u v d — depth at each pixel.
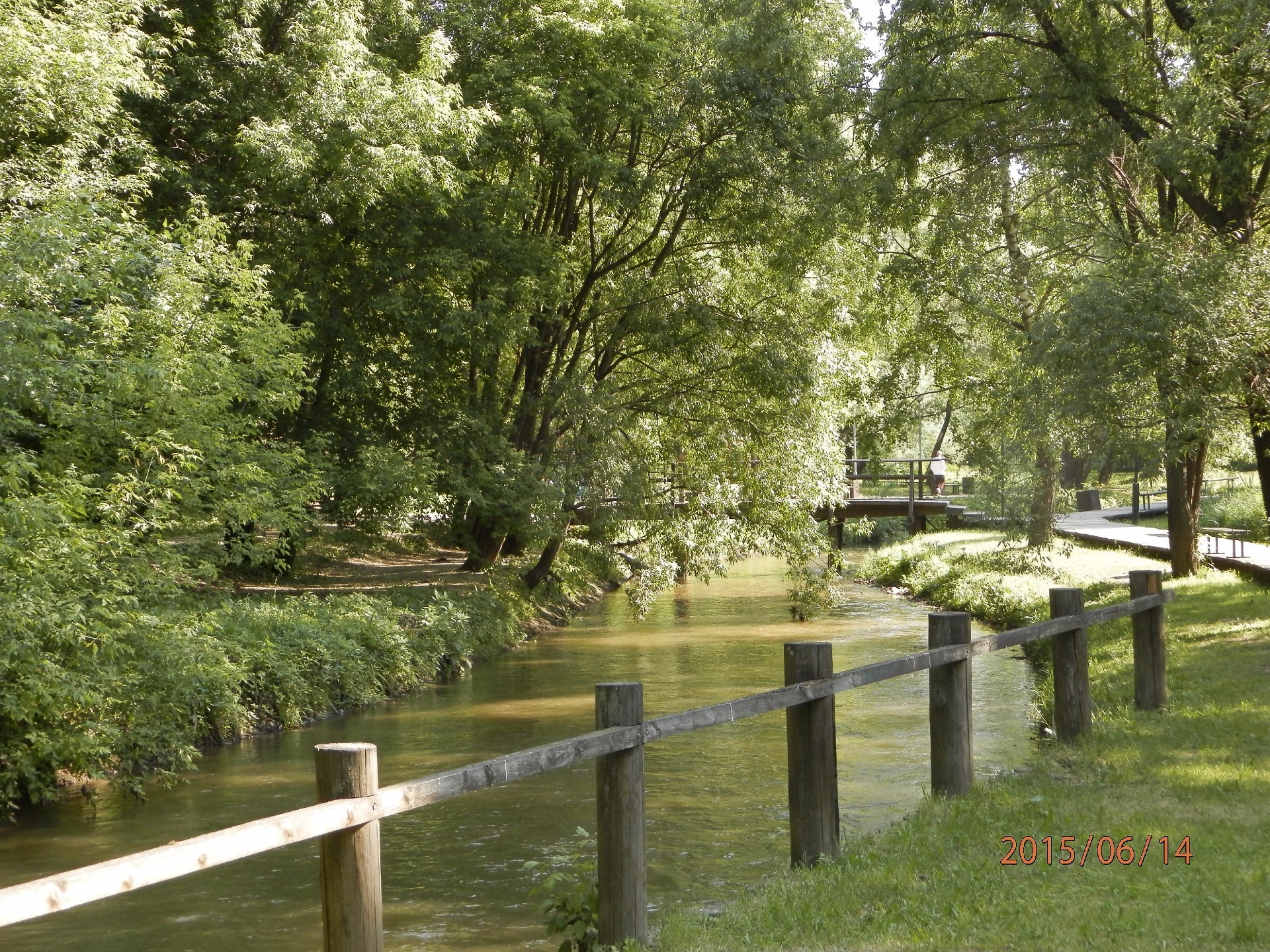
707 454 23.27
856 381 24.89
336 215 19.22
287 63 19.50
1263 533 28.50
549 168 21.98
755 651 19.52
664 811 9.51
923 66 18.03
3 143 15.25
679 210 23.44
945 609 24.64
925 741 12.09
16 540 10.65
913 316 24.67
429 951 6.61
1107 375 13.88
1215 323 13.52
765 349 21.83
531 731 13.38
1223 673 11.84
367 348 19.84
